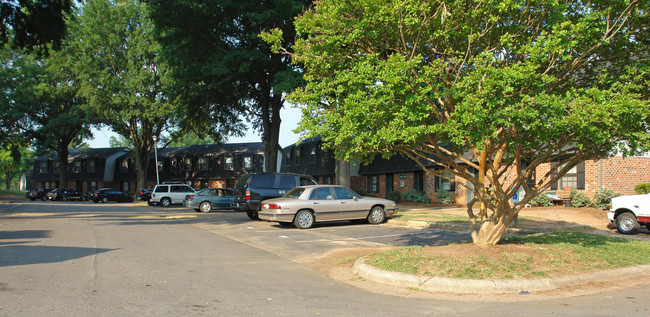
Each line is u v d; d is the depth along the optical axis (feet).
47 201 176.14
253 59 83.51
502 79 23.12
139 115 152.35
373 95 25.68
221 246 39.63
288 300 21.67
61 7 67.05
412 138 24.06
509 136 24.95
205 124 126.21
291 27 82.33
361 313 19.56
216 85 91.35
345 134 26.68
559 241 34.71
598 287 25.12
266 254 35.73
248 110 116.88
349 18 28.81
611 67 29.76
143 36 146.00
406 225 56.39
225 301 21.20
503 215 29.91
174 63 94.43
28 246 37.68
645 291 24.23
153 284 24.48
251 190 63.52
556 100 22.34
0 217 73.10
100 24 147.95
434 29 28.86
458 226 50.80
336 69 31.35
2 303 20.01
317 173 141.28
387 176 113.60
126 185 217.15
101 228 53.01
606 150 27.35
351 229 52.60
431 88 24.64
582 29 24.31
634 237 44.01
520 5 26.09
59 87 167.53
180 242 41.68
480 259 27.07
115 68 152.05
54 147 193.26
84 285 23.86
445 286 24.18
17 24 65.05
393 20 26.84
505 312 19.94
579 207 67.62
